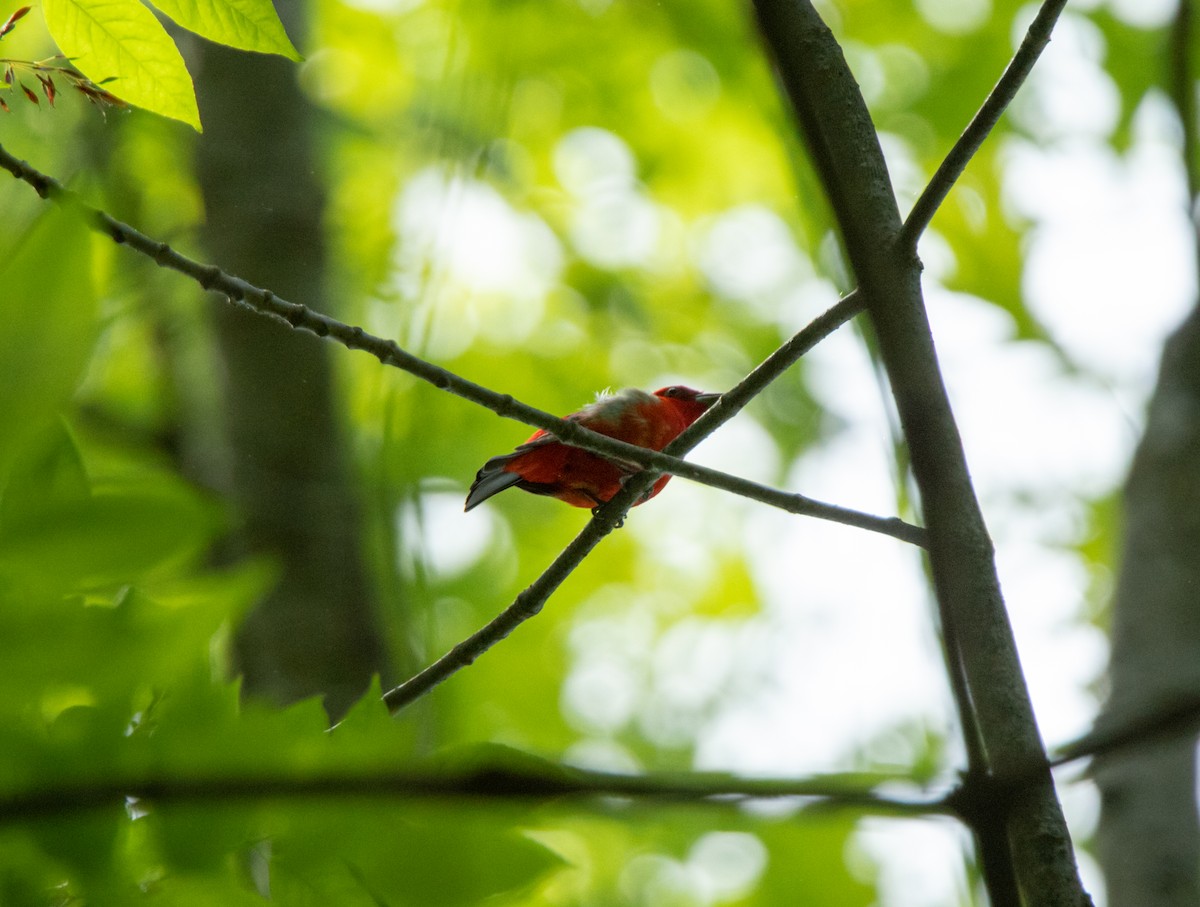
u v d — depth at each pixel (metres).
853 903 15.29
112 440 11.39
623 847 15.77
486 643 7.11
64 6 5.04
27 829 2.88
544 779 2.33
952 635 3.44
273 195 11.12
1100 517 17.27
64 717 2.81
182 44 11.76
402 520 10.10
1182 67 6.01
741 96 16.97
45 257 2.18
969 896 3.07
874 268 3.69
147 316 12.04
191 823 3.21
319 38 16.66
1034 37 4.95
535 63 17.59
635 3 16.84
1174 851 8.52
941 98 17.36
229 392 10.61
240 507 9.88
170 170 12.93
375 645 9.76
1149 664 9.08
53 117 11.70
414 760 3.43
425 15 16.83
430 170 11.42
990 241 17.11
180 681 3.24
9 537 2.27
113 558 2.38
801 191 4.51
